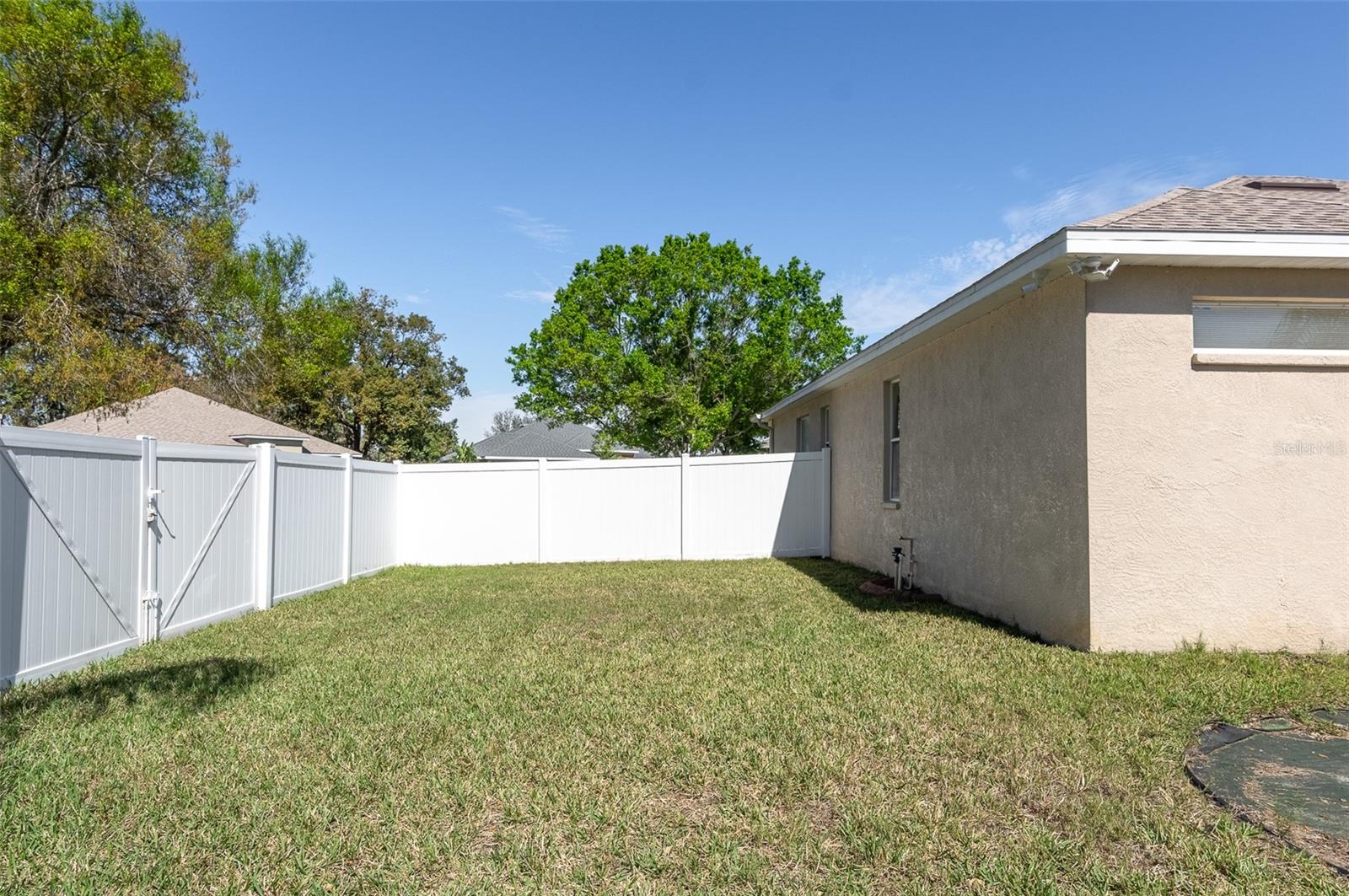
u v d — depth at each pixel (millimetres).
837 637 6320
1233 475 5645
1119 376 5602
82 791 3307
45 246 15852
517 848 2803
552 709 4430
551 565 12742
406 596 9164
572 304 22031
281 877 2613
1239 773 3406
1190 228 5266
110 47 17344
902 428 9602
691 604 8289
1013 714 4215
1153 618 5598
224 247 19734
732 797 3219
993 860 2660
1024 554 6531
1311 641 5629
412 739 3938
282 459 8852
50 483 5387
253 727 4152
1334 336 5891
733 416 22844
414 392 37781
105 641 5980
